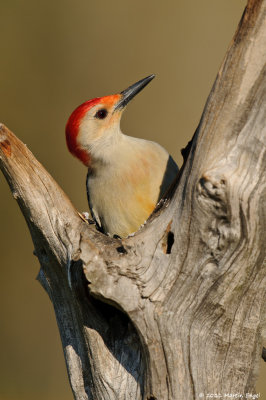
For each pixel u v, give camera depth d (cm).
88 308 868
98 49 2103
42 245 910
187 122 2103
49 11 2109
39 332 2125
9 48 2111
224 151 758
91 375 881
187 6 2097
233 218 746
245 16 726
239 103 748
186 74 2103
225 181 734
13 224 2155
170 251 811
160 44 2097
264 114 740
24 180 877
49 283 932
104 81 2103
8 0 2105
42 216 884
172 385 805
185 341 809
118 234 1147
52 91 2125
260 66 736
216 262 782
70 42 2112
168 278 807
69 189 2173
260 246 761
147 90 2102
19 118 2128
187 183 782
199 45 2097
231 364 822
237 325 812
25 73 2117
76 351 919
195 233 779
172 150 2103
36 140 2141
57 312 942
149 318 806
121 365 859
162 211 854
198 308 807
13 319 2127
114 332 872
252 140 746
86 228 880
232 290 792
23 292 2142
